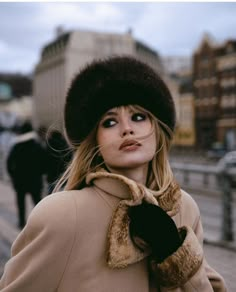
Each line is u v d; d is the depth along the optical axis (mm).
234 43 59875
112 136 1334
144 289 1269
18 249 1295
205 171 9266
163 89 1410
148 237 1214
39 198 6523
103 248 1247
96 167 1373
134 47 99812
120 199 1283
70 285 1233
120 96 1334
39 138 6355
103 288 1224
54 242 1223
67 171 1420
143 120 1368
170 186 1357
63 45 95688
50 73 100562
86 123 1363
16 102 111125
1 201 9258
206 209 8750
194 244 1243
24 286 1226
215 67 62062
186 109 67500
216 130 62188
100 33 97438
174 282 1223
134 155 1316
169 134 1442
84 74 1377
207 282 1272
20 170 6398
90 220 1250
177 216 1437
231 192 5375
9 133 24328
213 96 62656
